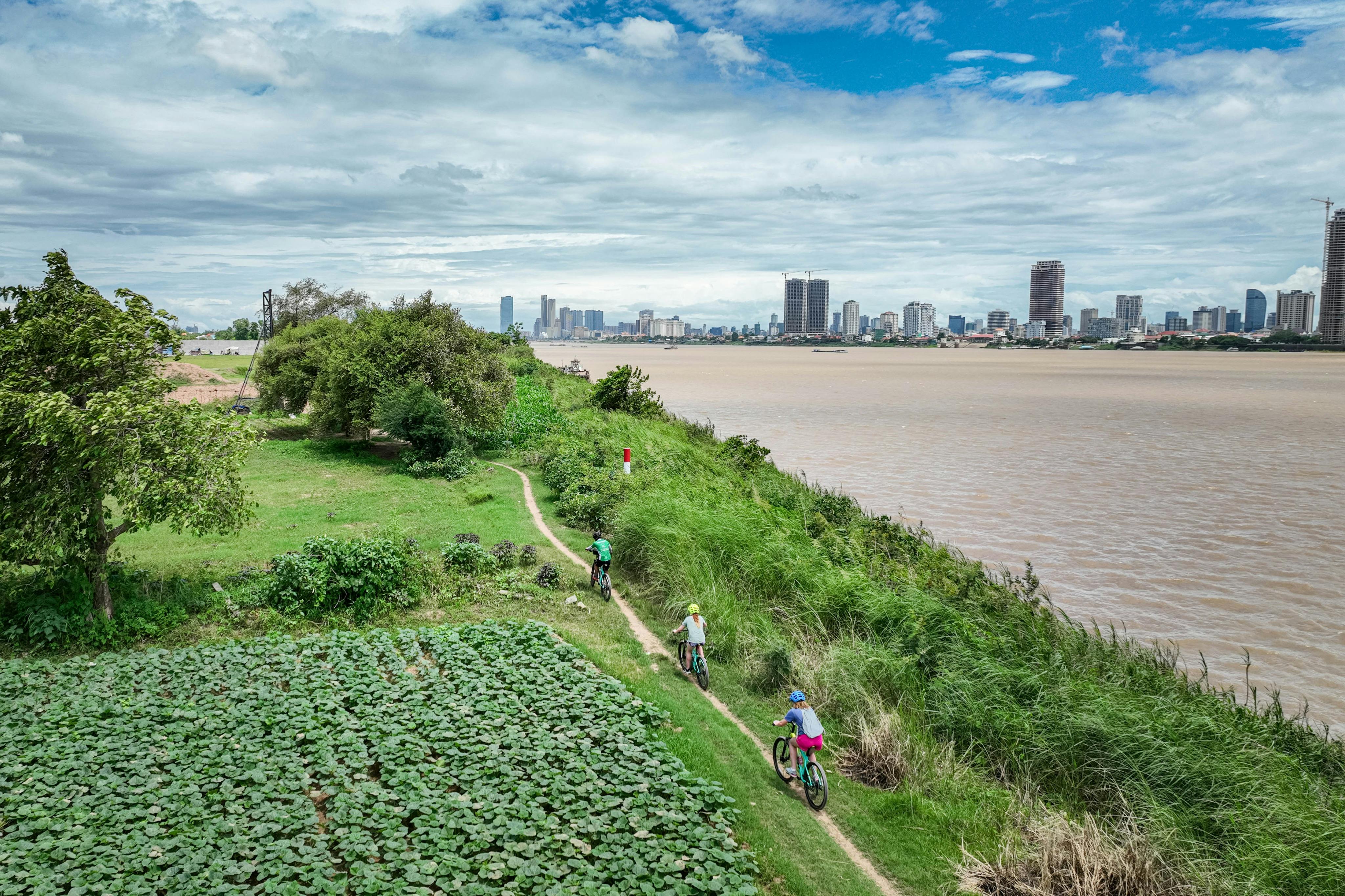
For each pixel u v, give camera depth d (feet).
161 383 61.62
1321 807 42.93
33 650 53.21
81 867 30.76
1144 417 274.98
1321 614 81.56
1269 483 147.74
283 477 119.55
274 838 33.50
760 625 63.31
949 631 61.16
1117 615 81.82
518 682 50.65
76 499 55.26
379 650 54.95
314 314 229.86
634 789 38.99
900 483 147.02
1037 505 128.77
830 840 39.37
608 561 71.72
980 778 47.21
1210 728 50.16
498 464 137.18
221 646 55.36
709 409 302.45
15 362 57.77
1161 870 37.68
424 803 35.88
